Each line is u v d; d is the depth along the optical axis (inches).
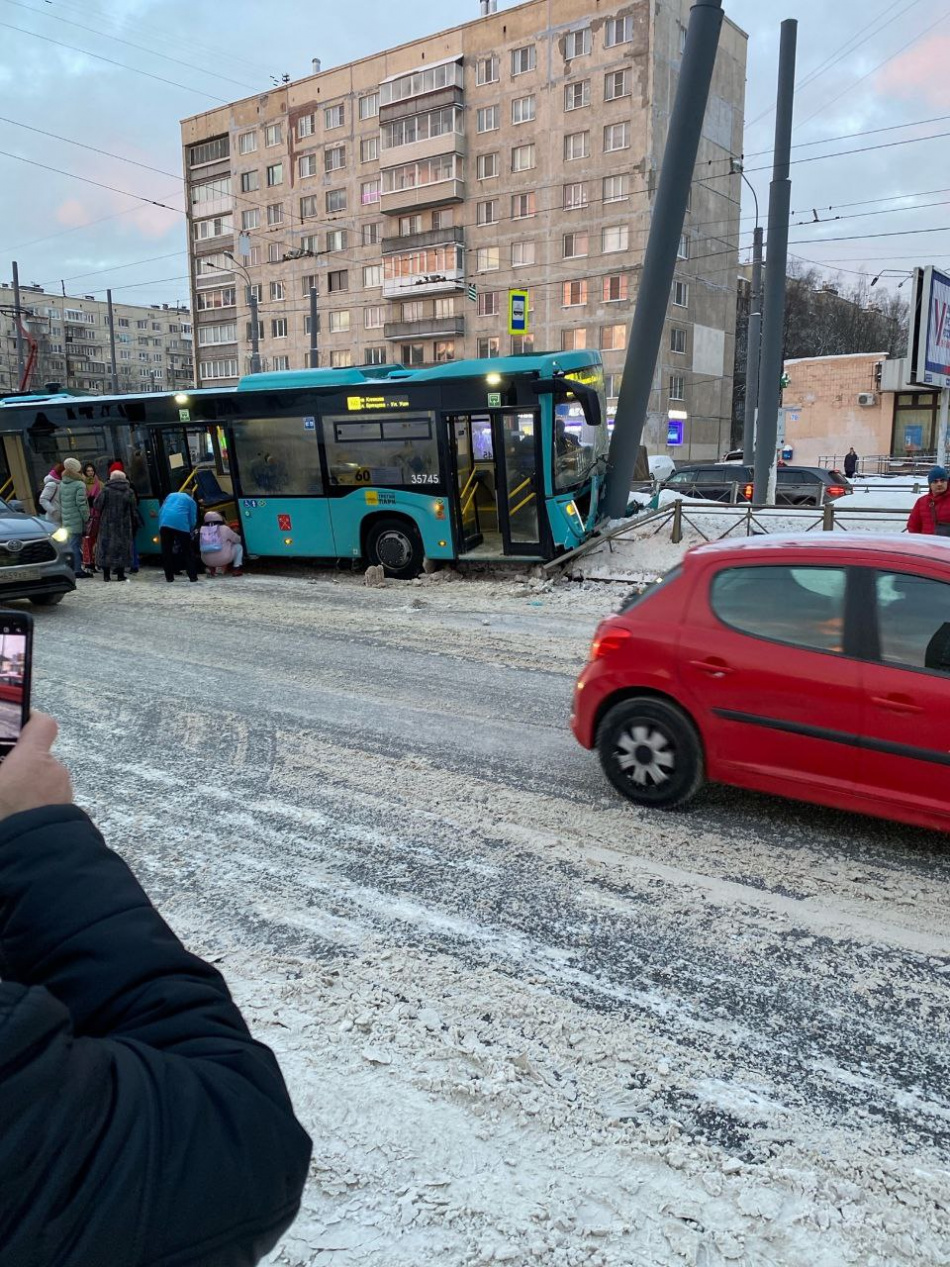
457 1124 97.8
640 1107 100.6
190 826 177.9
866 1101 101.8
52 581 410.3
